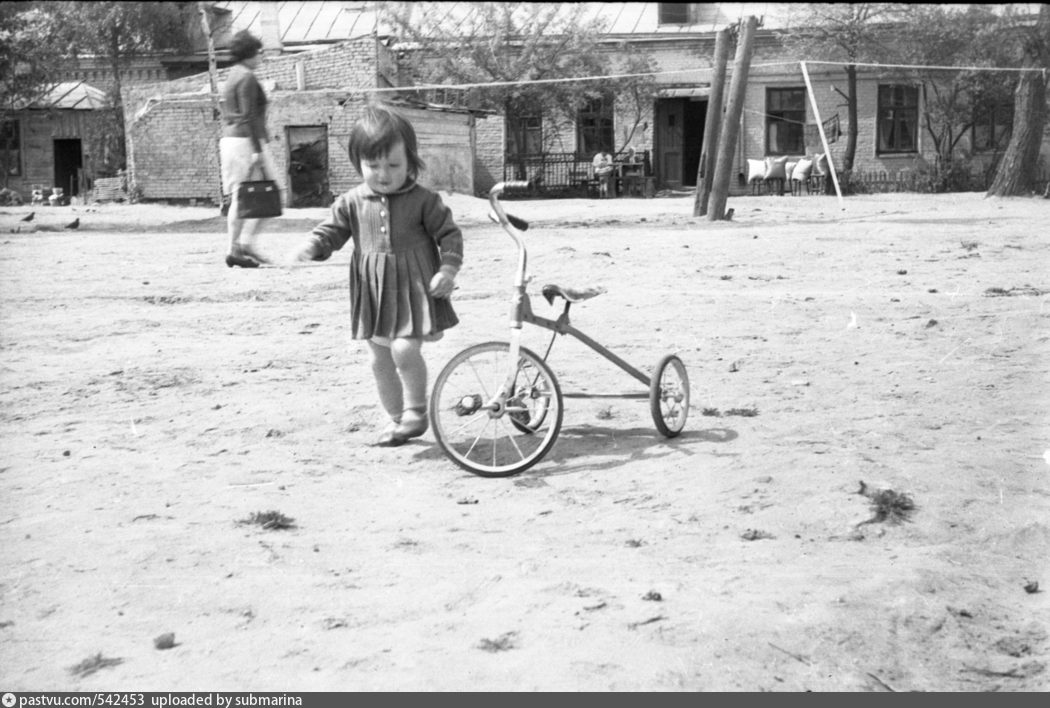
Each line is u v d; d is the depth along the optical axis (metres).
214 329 8.80
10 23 35.72
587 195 35.34
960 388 6.31
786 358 7.21
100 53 36.75
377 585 3.67
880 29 34.03
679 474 4.81
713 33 36.00
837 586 3.63
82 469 5.03
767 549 3.98
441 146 31.53
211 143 33.03
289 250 14.91
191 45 36.41
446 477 4.91
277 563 3.88
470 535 4.16
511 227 5.16
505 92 34.59
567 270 11.87
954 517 4.28
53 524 4.29
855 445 5.20
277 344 8.09
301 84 32.06
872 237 15.14
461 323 8.56
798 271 11.70
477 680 2.98
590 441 5.39
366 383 6.73
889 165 35.59
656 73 31.00
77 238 17.73
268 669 3.08
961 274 11.34
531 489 4.71
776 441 5.27
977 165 34.88
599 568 3.80
